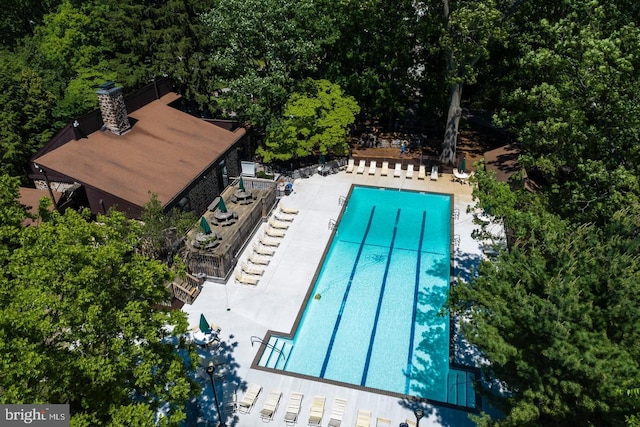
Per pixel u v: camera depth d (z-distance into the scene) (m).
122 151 29.16
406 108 41.44
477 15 28.23
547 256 15.16
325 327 22.84
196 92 39.53
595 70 18.58
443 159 38.19
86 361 11.34
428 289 25.28
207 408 18.23
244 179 33.47
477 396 18.11
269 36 35.03
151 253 24.06
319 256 27.33
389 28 37.53
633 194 17.20
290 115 34.38
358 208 32.94
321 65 42.22
